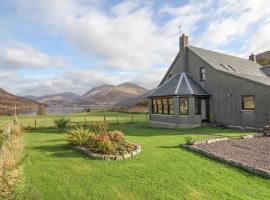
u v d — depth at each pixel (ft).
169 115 89.40
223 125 83.05
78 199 24.61
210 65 88.38
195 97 86.12
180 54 101.96
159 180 29.86
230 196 26.07
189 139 48.42
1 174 22.93
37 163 35.47
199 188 27.89
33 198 22.76
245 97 78.02
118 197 25.31
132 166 34.91
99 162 36.52
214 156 38.63
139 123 107.04
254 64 123.24
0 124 92.17
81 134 47.57
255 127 74.08
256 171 32.09
